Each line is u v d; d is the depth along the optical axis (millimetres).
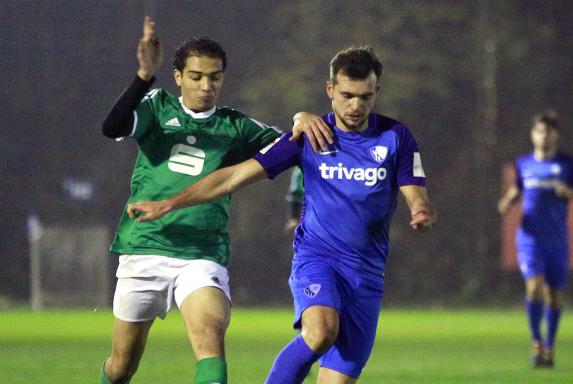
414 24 132750
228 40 134875
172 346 52250
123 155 132750
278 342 55812
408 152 22094
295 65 133500
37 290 111625
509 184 102812
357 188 22031
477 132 130125
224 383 21062
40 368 38750
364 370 39031
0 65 132375
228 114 24000
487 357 46094
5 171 130500
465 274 125438
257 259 128250
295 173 34594
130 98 22719
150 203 21266
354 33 133375
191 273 22859
